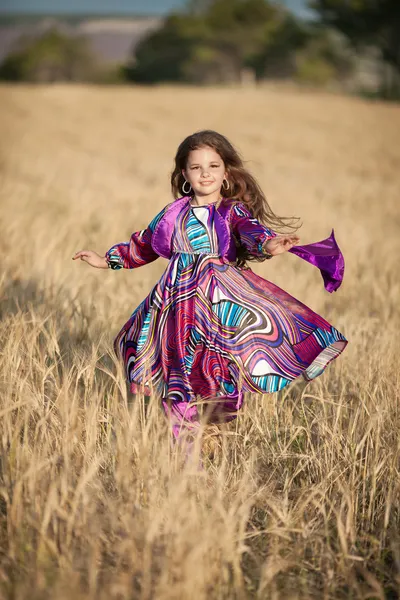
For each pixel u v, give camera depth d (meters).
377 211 16.19
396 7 76.19
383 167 25.50
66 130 32.62
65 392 4.24
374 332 6.84
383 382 5.12
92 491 3.79
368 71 108.62
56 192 14.82
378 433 4.30
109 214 11.94
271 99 50.84
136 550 3.29
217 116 40.69
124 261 4.61
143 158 24.58
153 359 4.29
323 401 4.71
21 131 31.22
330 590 3.44
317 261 4.21
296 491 4.22
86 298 6.82
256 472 4.30
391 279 8.94
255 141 31.44
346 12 78.31
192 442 4.18
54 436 4.20
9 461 3.77
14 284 7.18
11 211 11.79
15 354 4.79
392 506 4.06
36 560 3.27
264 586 3.26
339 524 3.57
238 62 112.44
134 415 3.89
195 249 4.29
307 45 108.75
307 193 17.67
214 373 4.16
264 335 4.19
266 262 9.30
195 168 4.36
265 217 4.62
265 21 110.62
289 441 4.57
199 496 3.71
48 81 137.88
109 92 50.53
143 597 3.12
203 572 3.17
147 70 114.75
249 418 4.86
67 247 8.88
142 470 3.67
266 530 3.57
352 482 4.11
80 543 3.45
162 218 4.41
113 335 6.02
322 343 4.24
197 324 4.18
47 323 5.96
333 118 42.19
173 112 41.81
